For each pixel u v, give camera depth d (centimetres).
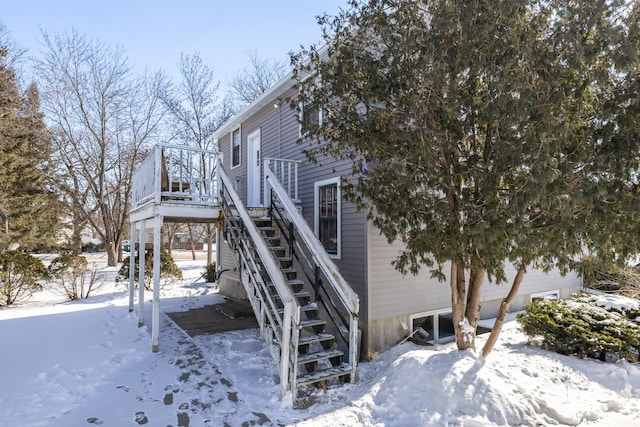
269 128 1012
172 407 427
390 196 464
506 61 373
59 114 1994
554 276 999
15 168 1803
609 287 933
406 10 437
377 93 457
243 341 666
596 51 349
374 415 409
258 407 429
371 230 669
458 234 423
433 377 438
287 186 902
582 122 392
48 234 2178
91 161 2128
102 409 421
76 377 505
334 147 566
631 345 589
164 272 1291
